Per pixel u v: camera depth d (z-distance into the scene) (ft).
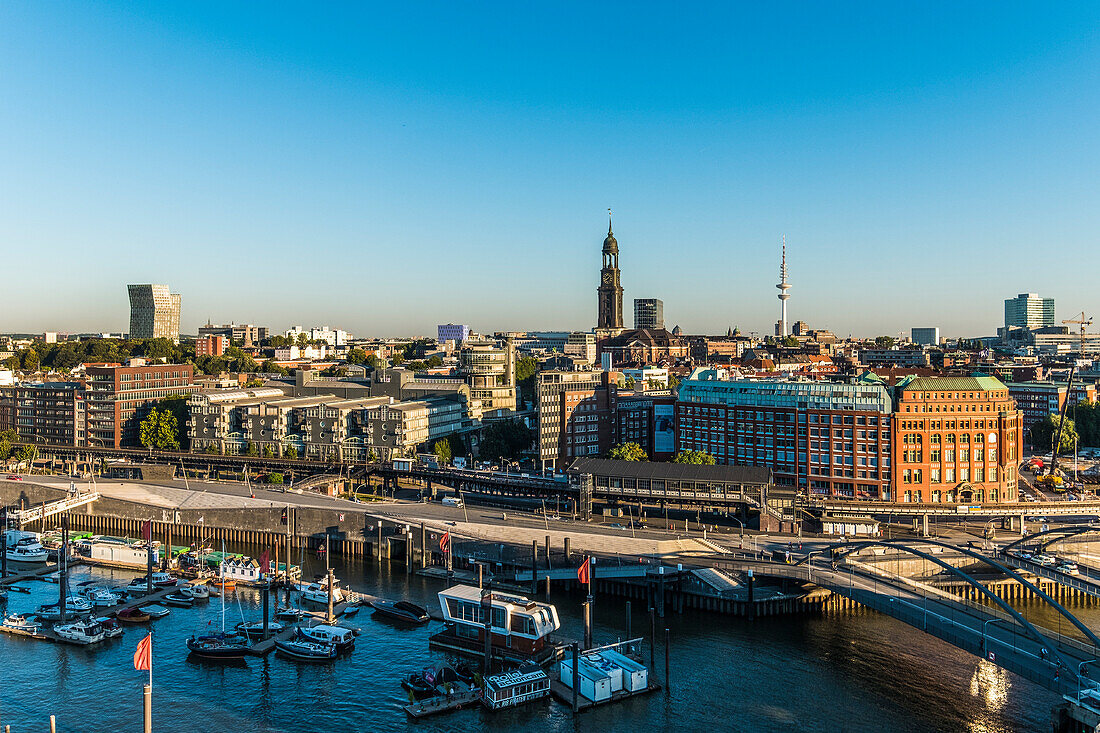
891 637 567.18
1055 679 414.00
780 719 451.94
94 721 447.83
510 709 464.24
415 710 453.58
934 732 437.58
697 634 571.28
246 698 475.72
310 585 643.45
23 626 561.43
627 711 461.37
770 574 612.29
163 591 643.04
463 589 563.07
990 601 644.27
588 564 526.16
